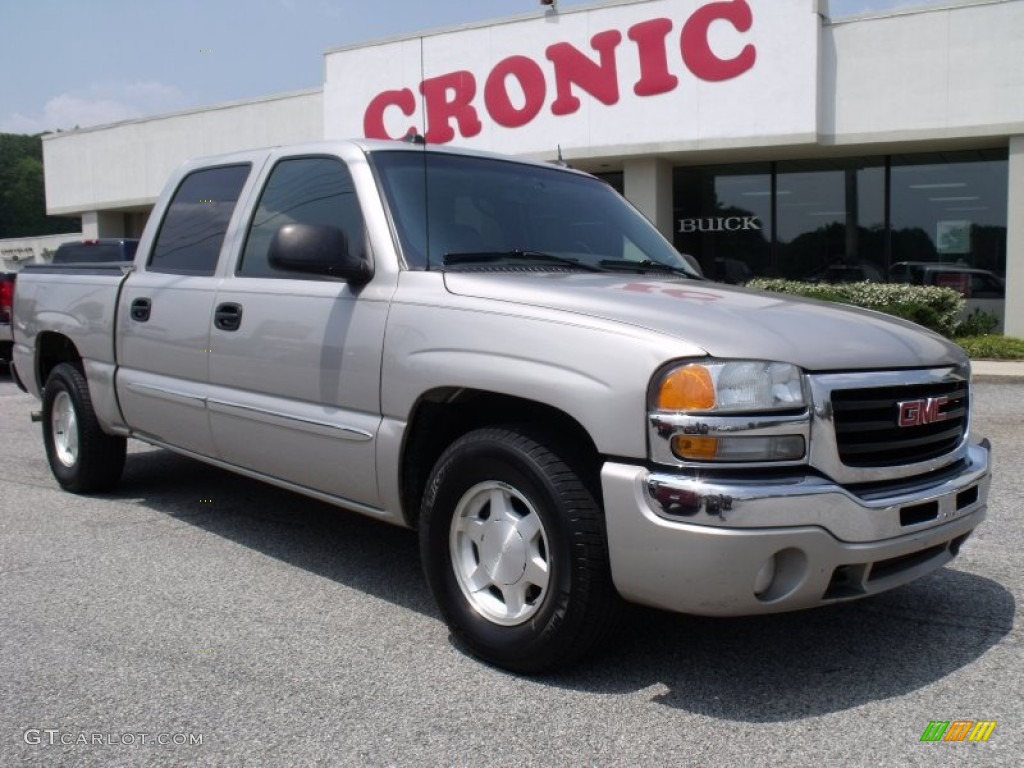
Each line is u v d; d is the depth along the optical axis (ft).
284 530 17.17
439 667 11.23
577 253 14.21
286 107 70.95
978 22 46.14
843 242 55.57
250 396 14.51
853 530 9.77
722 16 49.90
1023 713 10.05
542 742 9.44
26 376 21.21
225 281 15.24
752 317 10.61
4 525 17.46
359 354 12.58
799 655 11.58
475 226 13.53
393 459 12.18
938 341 11.92
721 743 9.41
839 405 9.96
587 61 53.52
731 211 57.98
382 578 14.55
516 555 10.83
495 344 10.93
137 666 11.28
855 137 49.19
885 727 9.75
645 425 9.61
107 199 84.89
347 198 13.62
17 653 11.66
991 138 47.73
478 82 56.80
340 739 9.53
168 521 17.71
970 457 11.76
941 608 13.17
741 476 9.46
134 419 17.44
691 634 12.22
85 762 9.11
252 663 11.35
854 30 48.60
